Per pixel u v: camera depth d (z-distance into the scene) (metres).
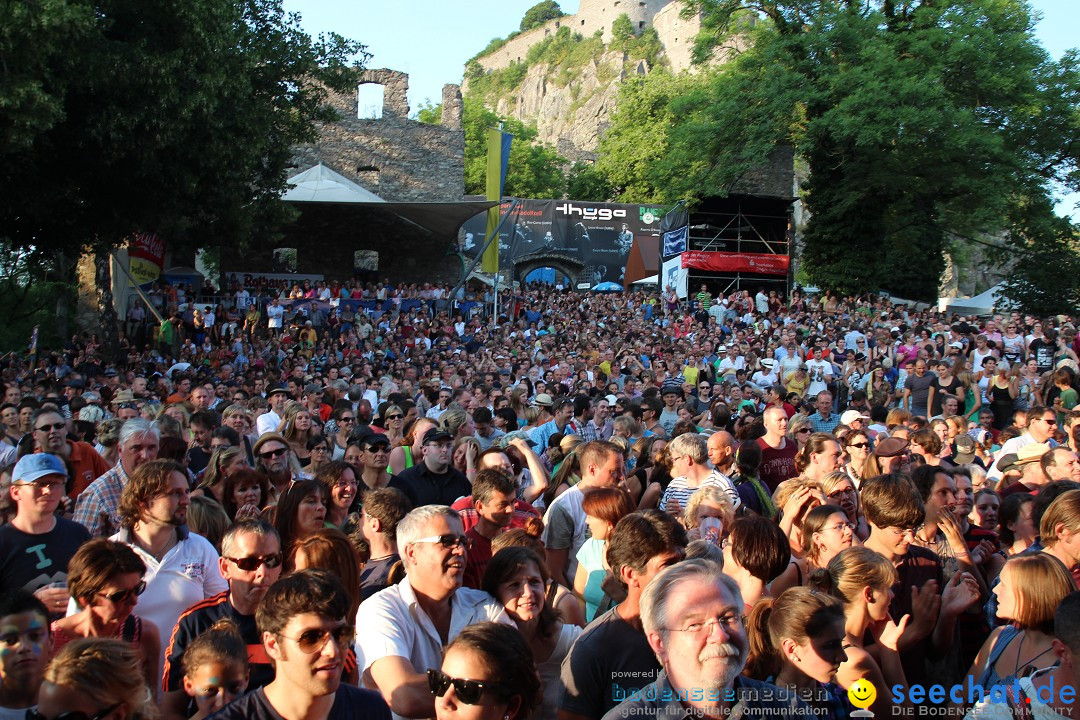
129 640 4.03
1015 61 32.47
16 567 4.53
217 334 23.98
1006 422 13.91
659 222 38.16
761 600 3.83
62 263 25.56
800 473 7.13
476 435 9.23
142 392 12.16
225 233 20.73
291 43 21.39
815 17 33.28
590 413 10.28
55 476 4.62
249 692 3.24
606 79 103.62
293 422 8.13
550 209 37.78
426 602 3.88
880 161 32.91
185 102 16.33
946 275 53.34
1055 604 3.72
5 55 13.66
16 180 16.05
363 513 4.94
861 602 4.06
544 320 28.12
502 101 121.88
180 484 4.56
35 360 18.30
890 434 8.36
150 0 16.27
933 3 33.97
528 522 5.30
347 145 37.03
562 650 4.16
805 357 18.73
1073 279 33.41
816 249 35.81
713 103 33.88
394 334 24.86
